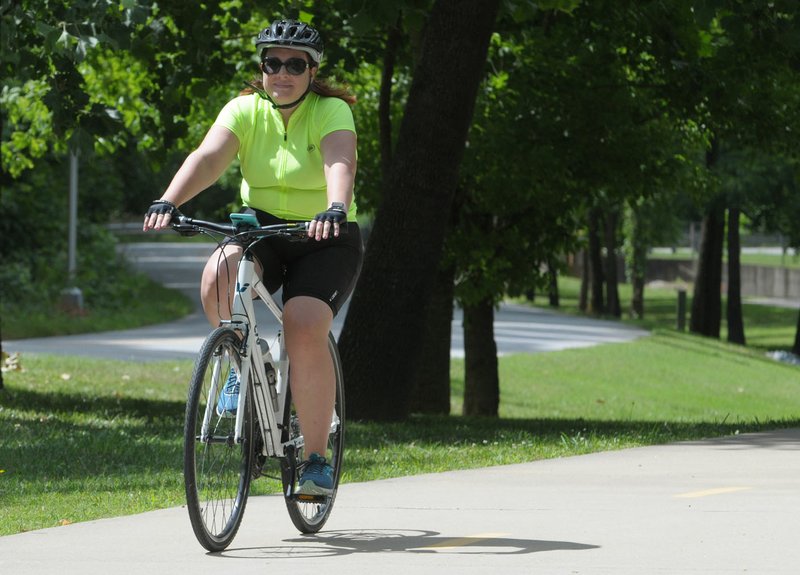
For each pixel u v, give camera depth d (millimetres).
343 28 44781
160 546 16344
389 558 15562
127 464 25719
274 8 38688
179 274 165500
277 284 17141
